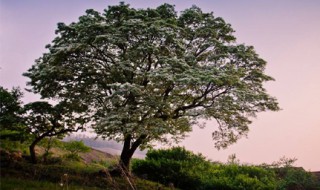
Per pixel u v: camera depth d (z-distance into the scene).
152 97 17.94
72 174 17.59
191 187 21.17
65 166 21.41
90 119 21.02
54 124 21.41
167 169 22.28
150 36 18.83
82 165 24.97
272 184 19.69
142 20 19.28
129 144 21.02
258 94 19.72
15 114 20.67
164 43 19.16
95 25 18.19
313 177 22.59
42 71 19.06
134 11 19.62
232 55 21.12
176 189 19.44
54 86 20.89
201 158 26.06
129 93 17.58
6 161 17.42
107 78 20.22
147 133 17.08
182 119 20.41
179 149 26.20
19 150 23.72
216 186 19.33
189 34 21.20
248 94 18.86
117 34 18.27
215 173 22.27
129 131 16.91
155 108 18.28
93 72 20.38
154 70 17.39
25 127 21.31
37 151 25.69
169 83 18.05
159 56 19.14
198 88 19.91
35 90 21.42
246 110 21.25
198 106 20.73
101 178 17.45
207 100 20.62
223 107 19.62
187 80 16.16
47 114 21.05
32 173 15.64
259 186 19.03
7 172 14.71
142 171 23.38
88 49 19.25
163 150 26.42
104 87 20.45
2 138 22.44
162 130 17.20
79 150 27.59
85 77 20.66
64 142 27.73
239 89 19.41
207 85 19.50
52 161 23.39
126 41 18.20
